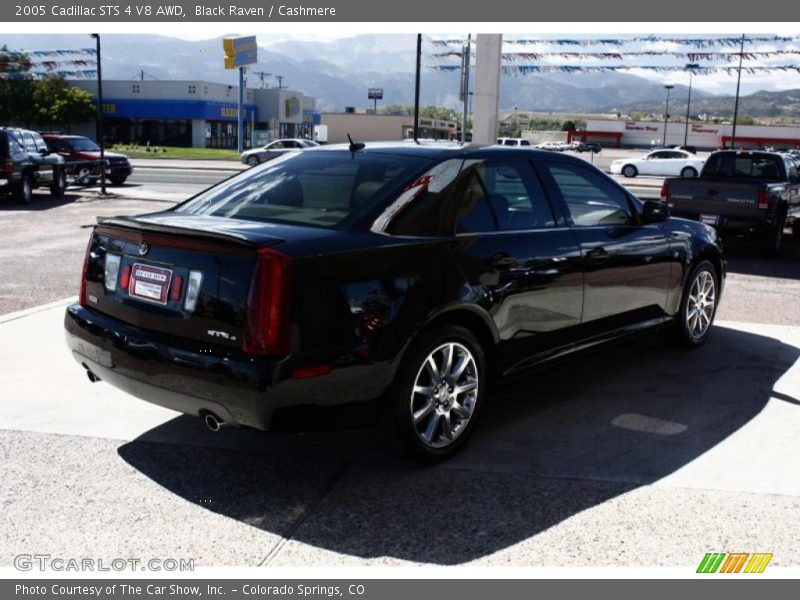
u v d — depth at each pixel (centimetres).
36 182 1784
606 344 498
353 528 328
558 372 550
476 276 390
